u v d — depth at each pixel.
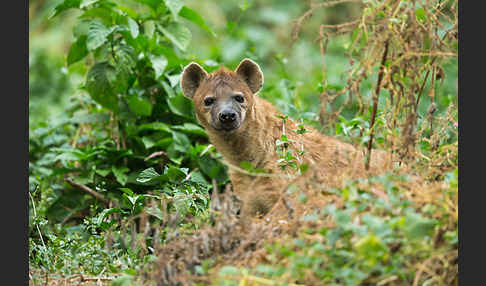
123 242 8.73
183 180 10.52
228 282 6.57
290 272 6.61
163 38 13.61
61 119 14.53
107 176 12.68
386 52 8.20
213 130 11.12
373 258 6.25
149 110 12.85
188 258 7.38
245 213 7.75
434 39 8.27
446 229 6.90
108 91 12.77
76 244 10.02
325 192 7.53
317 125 12.93
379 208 7.02
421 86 9.87
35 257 10.16
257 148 10.84
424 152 10.02
